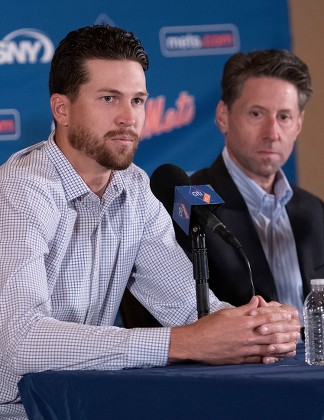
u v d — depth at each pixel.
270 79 8.74
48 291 5.99
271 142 8.67
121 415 4.71
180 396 4.59
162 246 6.55
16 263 5.48
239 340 5.19
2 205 5.73
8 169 6.01
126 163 5.93
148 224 6.55
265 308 5.38
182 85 10.62
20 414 5.88
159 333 5.22
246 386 4.45
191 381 4.57
